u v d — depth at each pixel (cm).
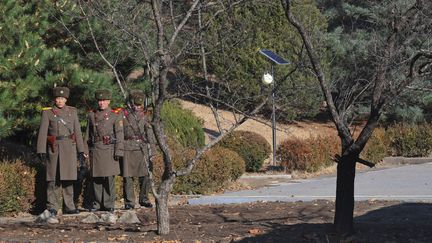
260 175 2734
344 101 1462
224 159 2308
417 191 2241
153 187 1404
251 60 2727
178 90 1588
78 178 1895
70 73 2066
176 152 2198
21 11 2050
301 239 1334
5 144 2291
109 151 1827
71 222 1662
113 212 1783
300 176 2756
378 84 1326
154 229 1472
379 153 3152
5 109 1905
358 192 2239
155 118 1334
